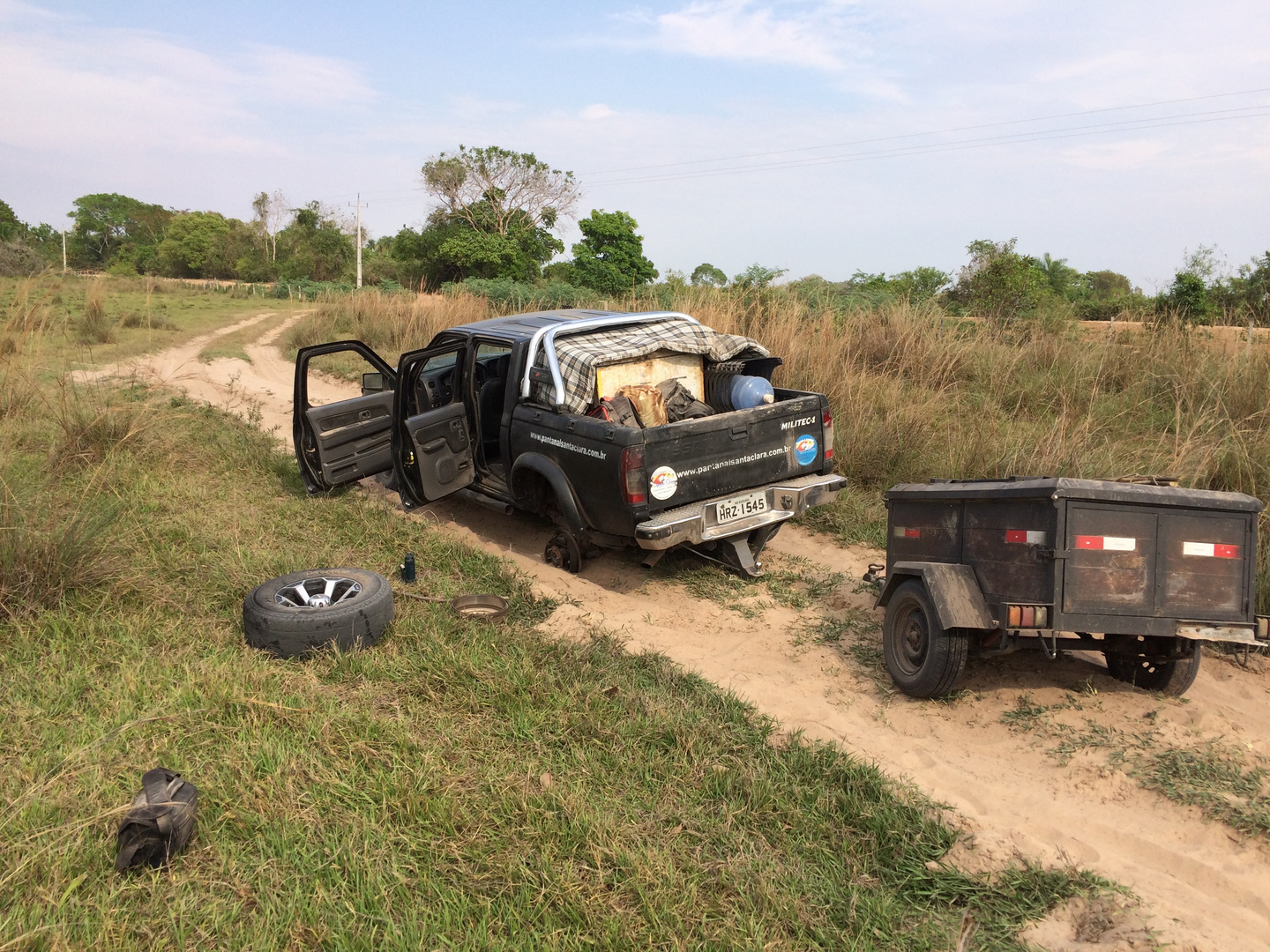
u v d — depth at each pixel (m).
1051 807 3.59
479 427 7.14
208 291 49.72
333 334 20.06
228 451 8.97
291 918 2.74
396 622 5.08
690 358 6.82
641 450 5.48
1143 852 3.29
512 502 6.79
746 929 2.77
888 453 8.30
